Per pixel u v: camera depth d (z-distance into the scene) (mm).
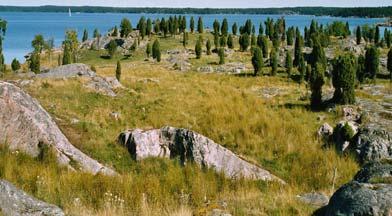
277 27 109875
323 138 25781
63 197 11422
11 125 15367
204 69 63938
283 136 25938
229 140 25453
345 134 24203
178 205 11922
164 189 13172
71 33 87312
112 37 110438
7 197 9367
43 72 37125
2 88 15828
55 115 22250
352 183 9734
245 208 11484
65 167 14883
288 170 21562
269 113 31562
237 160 18359
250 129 27250
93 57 94438
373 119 28625
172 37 112125
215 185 14969
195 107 31922
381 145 22828
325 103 34062
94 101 28844
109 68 62219
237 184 15695
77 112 25312
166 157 18781
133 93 33312
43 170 13461
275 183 16312
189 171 16656
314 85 33906
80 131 20688
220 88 42438
